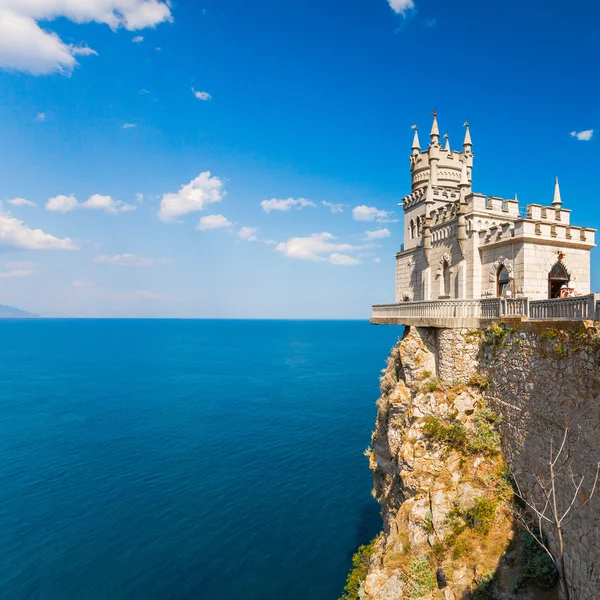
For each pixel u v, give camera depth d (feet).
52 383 291.58
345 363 398.83
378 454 94.84
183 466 140.87
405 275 123.24
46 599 80.43
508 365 63.41
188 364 397.19
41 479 130.21
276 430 178.60
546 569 47.96
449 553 57.77
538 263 81.35
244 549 96.63
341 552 96.17
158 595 82.28
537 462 54.44
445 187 120.06
